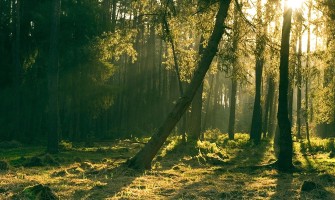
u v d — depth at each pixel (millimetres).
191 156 22141
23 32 34375
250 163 19672
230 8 17906
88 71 33594
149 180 13023
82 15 32438
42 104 34500
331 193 10938
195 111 32656
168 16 18109
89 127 42656
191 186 11984
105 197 10062
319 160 21031
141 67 54562
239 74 18859
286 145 16625
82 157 21469
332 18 17609
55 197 9359
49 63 24391
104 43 19266
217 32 16547
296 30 17641
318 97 30984
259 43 17500
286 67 16766
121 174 14234
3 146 28547
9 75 34312
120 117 50781
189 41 22172
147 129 53781
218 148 26609
